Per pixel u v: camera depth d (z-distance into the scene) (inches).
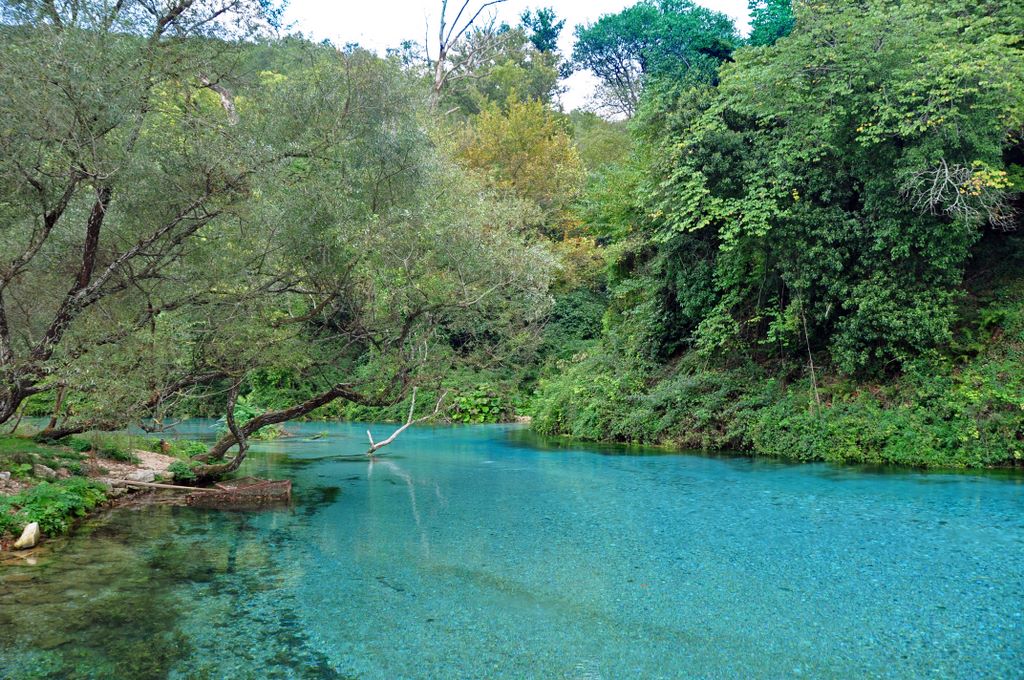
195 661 155.0
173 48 289.1
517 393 1012.5
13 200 283.0
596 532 284.0
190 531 288.0
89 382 291.7
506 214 462.9
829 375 548.1
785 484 397.1
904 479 404.5
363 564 236.1
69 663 153.4
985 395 451.2
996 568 225.5
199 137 303.0
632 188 735.7
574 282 1057.5
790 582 213.6
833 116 477.4
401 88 379.6
